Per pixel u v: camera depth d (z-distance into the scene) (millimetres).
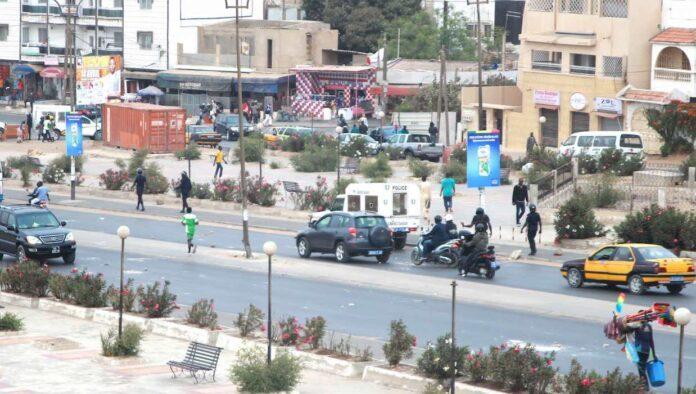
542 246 111562
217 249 112625
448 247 101875
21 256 105062
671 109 162875
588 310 81938
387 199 113312
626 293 88688
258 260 106188
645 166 145375
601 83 182875
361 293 90125
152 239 119625
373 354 67438
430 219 127250
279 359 60750
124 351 68188
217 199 145125
